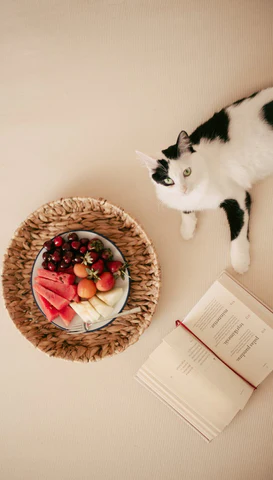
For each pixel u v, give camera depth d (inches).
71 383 54.8
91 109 57.4
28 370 55.4
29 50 58.5
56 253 48.9
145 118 56.3
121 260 49.9
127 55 57.1
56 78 58.1
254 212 53.3
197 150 45.3
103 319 49.2
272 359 50.1
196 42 56.0
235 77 55.2
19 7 58.5
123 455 53.5
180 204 48.8
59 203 51.1
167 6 56.5
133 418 53.6
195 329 51.5
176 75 56.2
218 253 53.7
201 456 52.4
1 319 56.1
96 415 54.2
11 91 58.6
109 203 50.4
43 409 54.9
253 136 46.6
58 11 58.2
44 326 51.6
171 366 50.8
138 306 51.4
